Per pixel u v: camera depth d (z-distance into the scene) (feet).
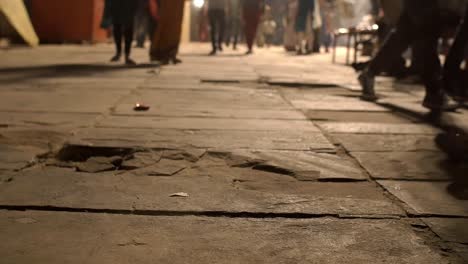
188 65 28.25
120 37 29.07
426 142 10.11
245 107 14.14
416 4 13.38
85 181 7.14
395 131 11.16
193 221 5.78
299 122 12.05
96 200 6.36
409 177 7.75
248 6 43.39
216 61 32.53
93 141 9.32
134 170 7.79
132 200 6.39
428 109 14.44
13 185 6.85
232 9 52.16
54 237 5.23
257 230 5.56
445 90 15.14
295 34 50.21
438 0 13.21
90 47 46.03
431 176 7.82
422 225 5.82
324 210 6.23
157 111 12.98
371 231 5.60
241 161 8.39
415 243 5.30
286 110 13.84
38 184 6.93
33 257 4.76
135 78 20.76
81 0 50.42
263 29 62.85
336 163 8.46
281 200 6.54
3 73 21.07
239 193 6.79
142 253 4.91
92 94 15.75
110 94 15.87
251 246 5.13
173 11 27.32
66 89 16.74
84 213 5.93
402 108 14.60
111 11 27.45
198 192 6.78
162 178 7.39
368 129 11.35
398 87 20.33
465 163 8.58
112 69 24.38
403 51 15.44
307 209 6.24
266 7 63.16
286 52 50.11
